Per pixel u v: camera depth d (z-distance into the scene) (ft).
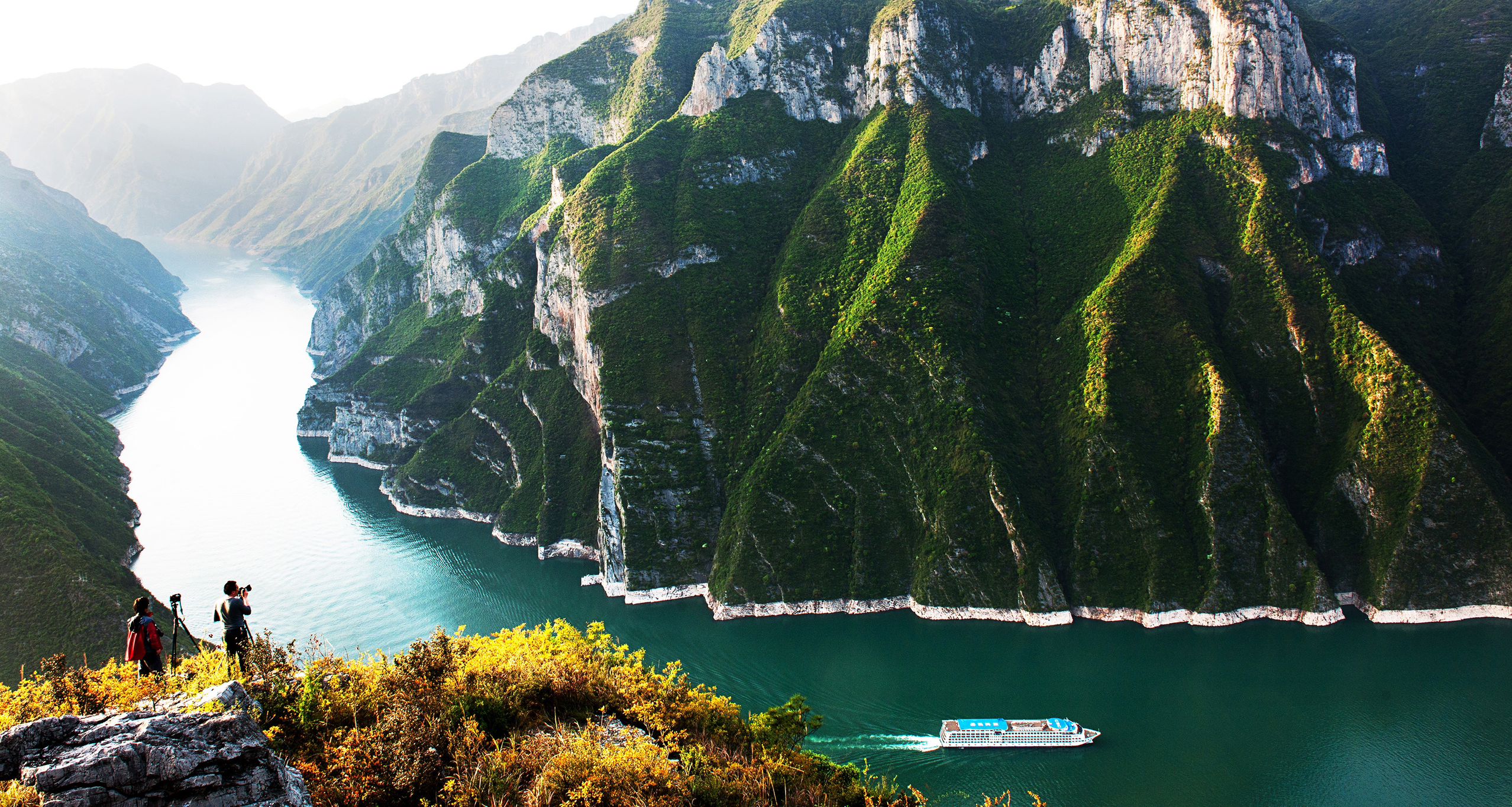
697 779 120.47
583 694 138.41
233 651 112.68
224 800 69.62
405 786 96.94
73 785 66.54
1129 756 282.56
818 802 134.62
